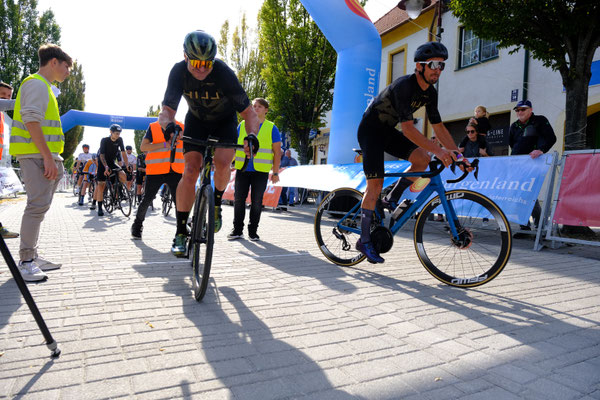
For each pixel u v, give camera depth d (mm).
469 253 3309
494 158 5734
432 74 2938
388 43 16469
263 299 2721
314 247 4844
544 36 6402
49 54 3209
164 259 3873
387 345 2018
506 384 1650
